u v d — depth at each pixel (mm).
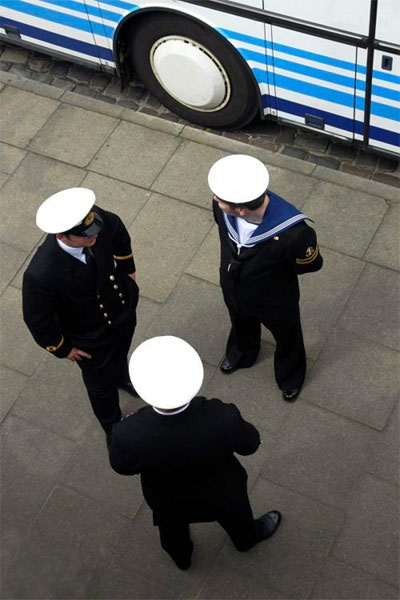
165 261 6863
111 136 7625
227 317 6539
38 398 6355
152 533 5750
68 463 6074
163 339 4312
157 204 7184
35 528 5840
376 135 6902
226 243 5211
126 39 7488
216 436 4301
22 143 7688
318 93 6809
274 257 5055
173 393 4148
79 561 5707
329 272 6621
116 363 5621
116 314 5391
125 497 5902
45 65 8422
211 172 4871
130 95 8102
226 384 6250
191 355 4266
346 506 5699
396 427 5945
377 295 6488
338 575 5480
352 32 6148
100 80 8242
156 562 5645
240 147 7441
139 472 4488
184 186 7254
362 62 6316
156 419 4254
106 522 5824
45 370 6453
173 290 6715
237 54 6863
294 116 7188
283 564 5555
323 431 5984
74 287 5000
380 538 5562
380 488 5734
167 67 7324
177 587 5555
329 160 7441
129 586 5590
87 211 4719
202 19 6711
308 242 4969
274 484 5832
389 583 5418
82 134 7672
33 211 7277
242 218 4934
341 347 6301
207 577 5562
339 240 6789
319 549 5570
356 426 5977
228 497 4781
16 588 5652
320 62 6512
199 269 6789
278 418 6074
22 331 6656
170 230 7027
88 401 6305
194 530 5730
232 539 5336
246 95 7211
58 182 7426
